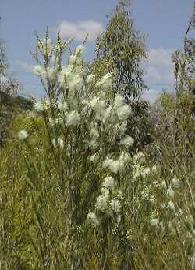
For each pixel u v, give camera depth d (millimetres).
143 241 4473
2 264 4953
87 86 4758
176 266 3900
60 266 4641
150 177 4840
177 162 3857
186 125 3803
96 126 4723
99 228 4777
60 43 4723
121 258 4762
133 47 18422
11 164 6074
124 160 4812
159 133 3990
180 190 3977
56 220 4695
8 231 5117
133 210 4773
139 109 16719
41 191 4730
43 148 4980
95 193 4750
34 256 5492
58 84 4695
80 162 4699
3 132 9555
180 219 3904
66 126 4645
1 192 5262
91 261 4758
